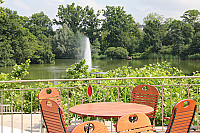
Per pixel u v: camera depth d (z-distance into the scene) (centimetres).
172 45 5084
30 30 5122
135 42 5478
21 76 821
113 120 600
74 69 733
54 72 3453
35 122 673
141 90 396
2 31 4150
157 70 693
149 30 5319
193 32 4988
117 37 5484
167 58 5016
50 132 282
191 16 5041
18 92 725
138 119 220
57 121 271
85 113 305
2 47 3997
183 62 4544
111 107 342
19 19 4788
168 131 259
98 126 213
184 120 263
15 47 4219
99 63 4762
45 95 362
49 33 5400
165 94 580
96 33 5588
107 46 5544
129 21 5656
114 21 5569
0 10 3042
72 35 5178
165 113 571
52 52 5041
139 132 220
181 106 258
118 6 5634
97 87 598
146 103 389
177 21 5131
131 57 5359
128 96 606
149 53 5256
